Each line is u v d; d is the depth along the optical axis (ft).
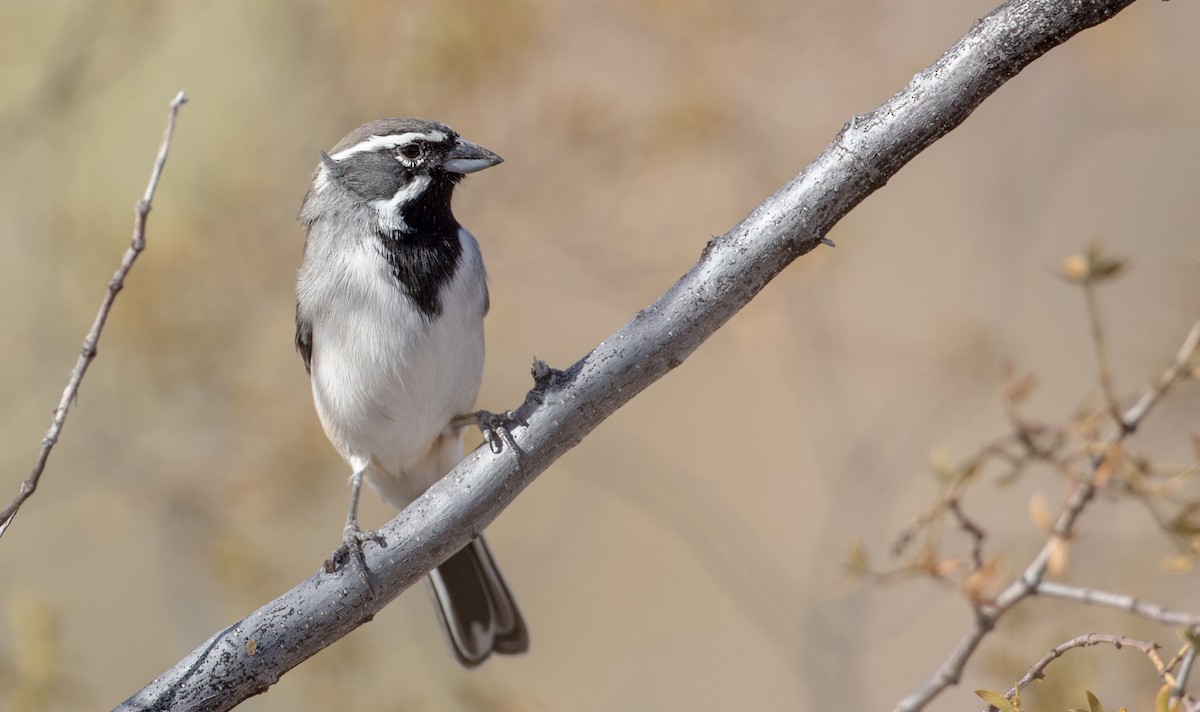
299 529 42.68
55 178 42.86
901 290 46.62
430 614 40.42
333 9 43.75
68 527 42.63
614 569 45.62
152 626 42.68
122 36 42.42
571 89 42.06
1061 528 21.34
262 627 20.22
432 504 20.77
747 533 45.11
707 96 41.78
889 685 39.29
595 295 44.11
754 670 42.55
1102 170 47.78
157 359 41.55
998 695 17.66
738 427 50.14
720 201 42.47
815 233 19.33
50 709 32.63
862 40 43.34
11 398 41.55
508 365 45.98
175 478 41.27
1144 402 21.77
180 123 45.85
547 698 39.70
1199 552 20.71
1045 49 18.04
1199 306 29.37
